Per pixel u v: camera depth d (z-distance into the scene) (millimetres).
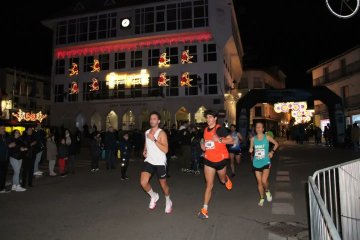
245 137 22828
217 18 32000
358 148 22516
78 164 16703
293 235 5207
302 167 13734
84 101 36062
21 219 6297
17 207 7273
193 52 32812
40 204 7562
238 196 8211
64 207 7254
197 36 32656
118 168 14773
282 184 9828
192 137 13711
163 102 33125
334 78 40250
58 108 37031
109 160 14352
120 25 34938
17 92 45500
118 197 8289
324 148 25234
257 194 8430
